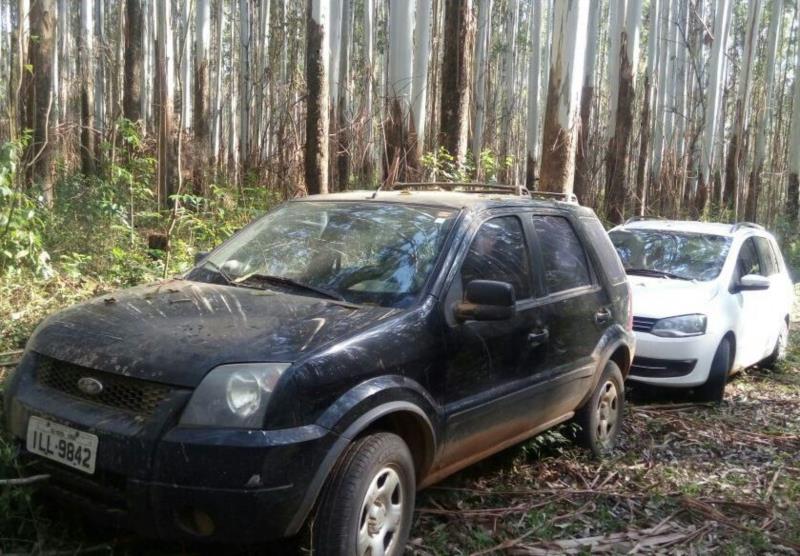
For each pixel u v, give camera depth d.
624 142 16.92
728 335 7.38
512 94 28.98
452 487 4.49
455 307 3.84
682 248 8.08
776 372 9.02
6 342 5.61
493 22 31.80
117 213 9.54
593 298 5.08
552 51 10.55
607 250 5.52
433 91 17.53
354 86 25.56
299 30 22.95
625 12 17.22
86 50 21.80
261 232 4.49
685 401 7.29
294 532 3.02
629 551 4.02
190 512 2.93
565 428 5.30
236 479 2.84
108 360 3.10
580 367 4.85
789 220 22.52
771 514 4.64
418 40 11.56
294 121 13.78
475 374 3.89
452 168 11.05
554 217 5.03
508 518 4.26
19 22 9.56
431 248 3.99
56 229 9.02
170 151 14.43
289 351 3.10
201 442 2.84
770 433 6.36
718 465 5.53
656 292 7.25
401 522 3.45
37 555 3.14
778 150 31.06
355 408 3.14
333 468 3.13
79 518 3.48
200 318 3.40
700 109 26.27
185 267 8.63
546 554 3.86
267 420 2.91
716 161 27.70
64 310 3.68
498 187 5.12
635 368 7.00
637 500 4.71
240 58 23.53
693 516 4.56
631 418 6.56
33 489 3.13
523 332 4.26
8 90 9.42
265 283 4.00
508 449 5.00
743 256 8.23
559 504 4.54
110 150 13.52
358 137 12.99
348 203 4.54
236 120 28.86
